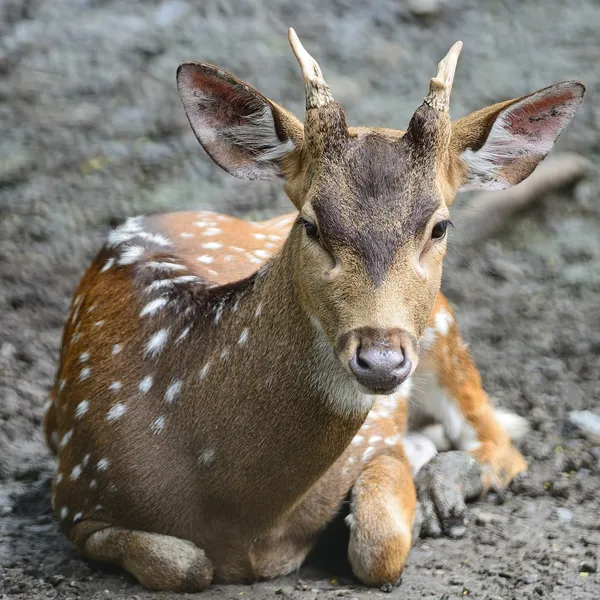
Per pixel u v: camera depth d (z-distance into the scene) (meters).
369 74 18.81
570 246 14.92
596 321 13.20
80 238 14.47
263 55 19.19
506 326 13.03
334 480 8.43
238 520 7.86
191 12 20.39
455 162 7.83
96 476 8.23
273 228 10.57
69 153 16.44
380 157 7.00
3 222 14.70
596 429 10.83
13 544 8.78
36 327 12.52
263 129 7.70
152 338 8.23
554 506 9.65
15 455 10.21
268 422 7.49
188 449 7.83
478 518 9.38
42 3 20.50
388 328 6.68
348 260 6.85
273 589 8.11
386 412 9.07
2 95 17.86
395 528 8.22
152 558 7.90
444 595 8.12
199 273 9.03
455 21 20.84
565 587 8.27
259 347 7.51
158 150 16.59
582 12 21.45
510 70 19.22
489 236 14.92
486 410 10.20
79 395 8.45
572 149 16.77
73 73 18.53
